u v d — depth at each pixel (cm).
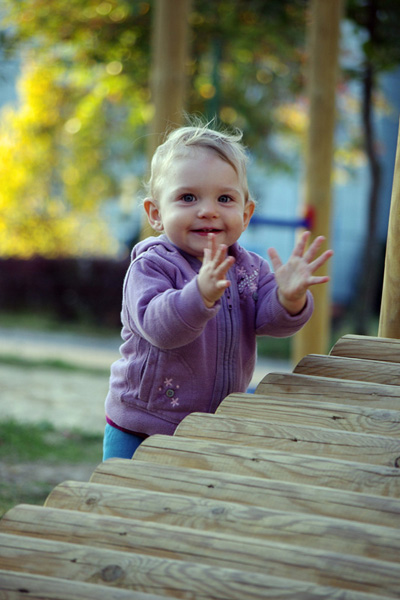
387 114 1252
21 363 850
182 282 214
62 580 142
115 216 1568
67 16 865
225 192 217
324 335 548
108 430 229
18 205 1454
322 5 528
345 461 171
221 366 219
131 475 176
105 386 745
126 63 912
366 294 1123
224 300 221
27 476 422
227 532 155
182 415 217
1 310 1430
